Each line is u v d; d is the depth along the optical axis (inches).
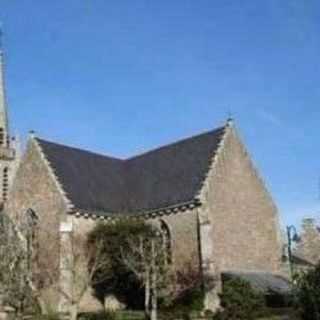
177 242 2359.7
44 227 2423.7
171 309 2191.2
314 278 1100.5
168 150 2738.7
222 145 2493.8
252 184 2571.4
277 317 1947.6
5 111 3462.1
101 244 2288.4
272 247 2566.4
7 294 1641.2
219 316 1953.7
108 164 2817.4
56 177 2449.6
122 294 2377.0
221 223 2372.0
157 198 2522.1
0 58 3575.3
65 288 2236.7
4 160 3250.5
